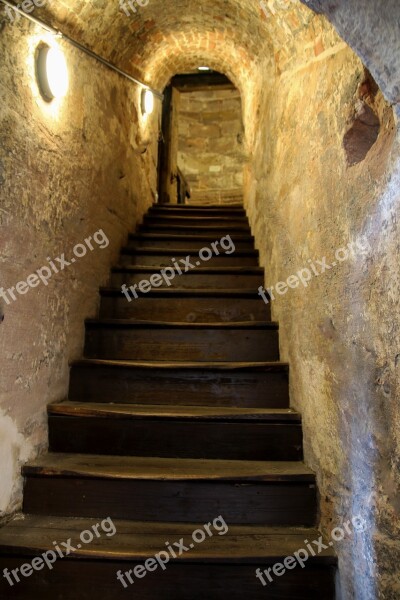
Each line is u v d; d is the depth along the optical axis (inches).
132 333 85.5
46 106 67.5
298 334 66.1
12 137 56.6
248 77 129.1
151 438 65.2
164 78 155.6
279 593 48.8
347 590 45.2
